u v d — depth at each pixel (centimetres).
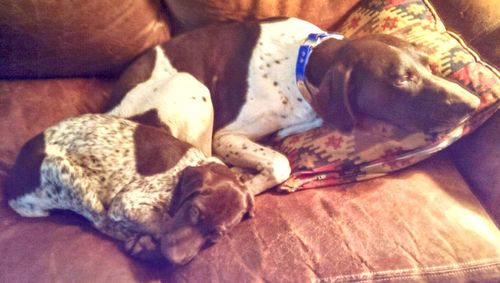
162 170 88
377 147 94
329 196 92
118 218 82
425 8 105
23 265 74
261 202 92
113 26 100
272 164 94
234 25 107
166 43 107
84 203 83
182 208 82
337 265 78
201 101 101
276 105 104
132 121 95
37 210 86
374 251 80
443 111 88
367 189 93
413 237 82
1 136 92
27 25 92
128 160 87
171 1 106
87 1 95
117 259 77
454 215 87
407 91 89
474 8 103
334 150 96
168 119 98
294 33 105
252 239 82
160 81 103
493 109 92
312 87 99
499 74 93
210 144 105
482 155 96
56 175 83
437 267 79
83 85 106
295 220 85
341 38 103
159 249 80
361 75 91
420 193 91
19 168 85
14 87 100
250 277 77
